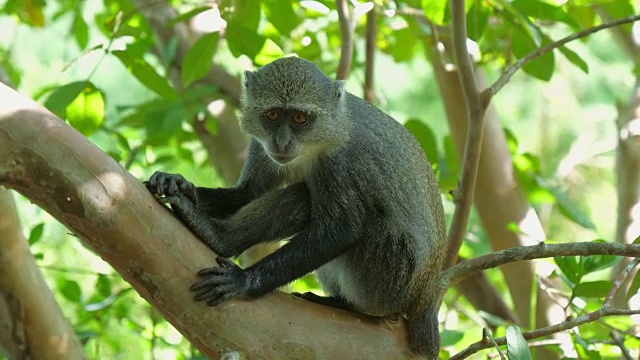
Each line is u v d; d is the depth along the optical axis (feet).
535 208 58.23
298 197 34.37
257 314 27.99
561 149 81.10
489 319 42.32
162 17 51.08
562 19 38.47
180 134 50.44
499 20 48.60
